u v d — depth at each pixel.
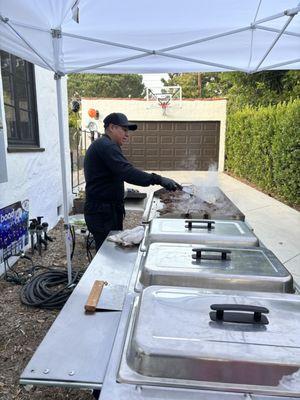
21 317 2.69
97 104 11.81
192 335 0.79
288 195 6.90
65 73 2.99
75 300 1.25
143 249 1.57
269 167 7.89
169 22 2.49
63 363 0.93
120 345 0.89
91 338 1.04
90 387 0.86
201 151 12.31
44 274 3.21
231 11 2.32
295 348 0.76
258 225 5.35
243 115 10.05
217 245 1.48
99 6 2.18
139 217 5.68
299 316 0.88
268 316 0.87
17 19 2.15
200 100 11.95
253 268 1.19
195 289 1.02
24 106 4.46
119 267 1.52
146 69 3.68
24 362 2.20
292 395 0.71
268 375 0.73
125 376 0.76
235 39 2.85
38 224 4.08
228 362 0.73
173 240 1.53
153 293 0.98
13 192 3.77
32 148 4.34
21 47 2.53
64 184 2.87
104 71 3.61
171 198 2.61
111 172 2.70
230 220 1.86
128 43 2.89
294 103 6.78
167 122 12.13
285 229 5.15
